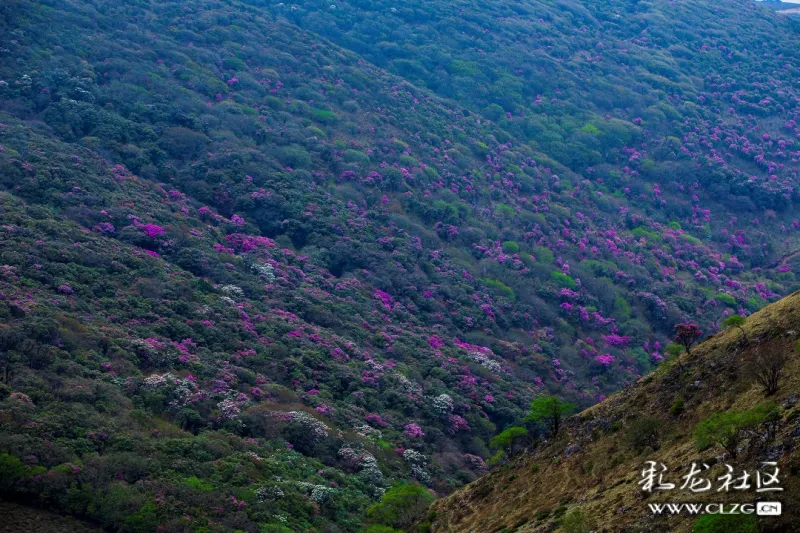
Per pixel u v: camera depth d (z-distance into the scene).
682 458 34.84
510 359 98.94
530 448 48.47
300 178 119.19
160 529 46.22
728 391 38.06
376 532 46.81
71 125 110.06
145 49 138.75
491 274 116.19
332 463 64.00
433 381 85.44
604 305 116.31
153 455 53.19
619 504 34.25
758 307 120.88
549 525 36.41
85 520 46.59
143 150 111.00
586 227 136.62
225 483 52.88
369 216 118.06
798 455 28.88
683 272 131.12
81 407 55.56
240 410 65.31
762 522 26.69
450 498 48.56
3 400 53.38
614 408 44.81
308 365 79.00
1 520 43.94
